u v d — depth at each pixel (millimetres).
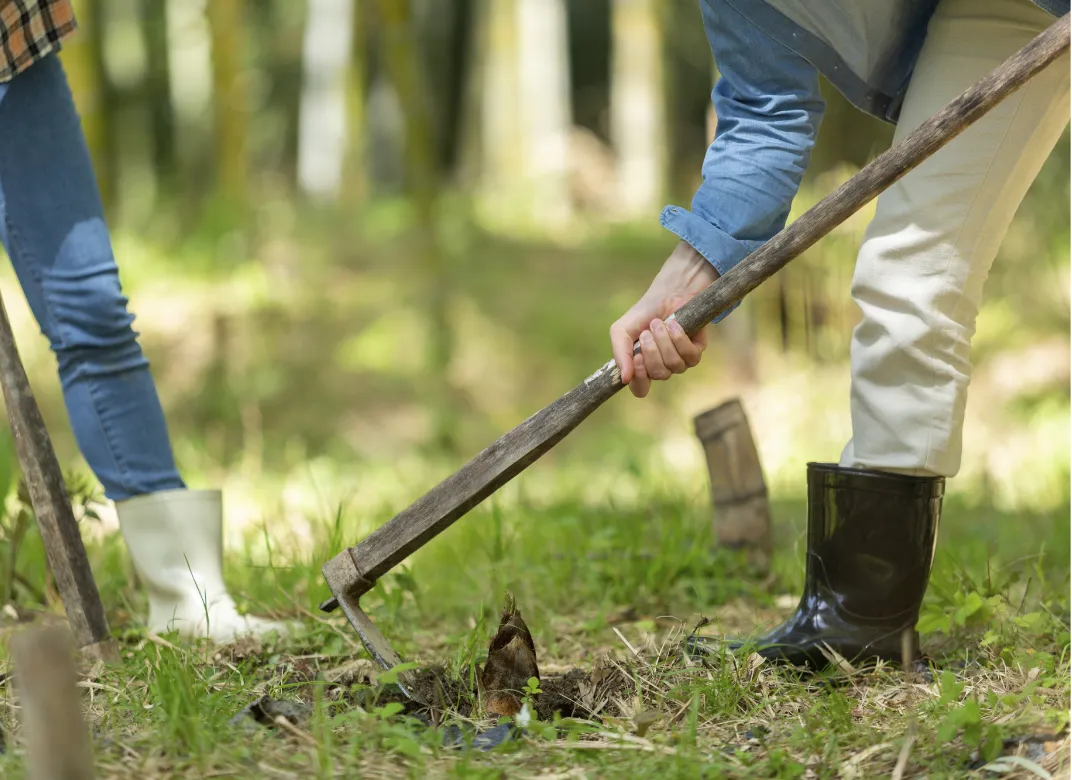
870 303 3670
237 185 17609
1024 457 10047
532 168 25734
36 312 4488
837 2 3588
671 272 3658
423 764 2930
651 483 9570
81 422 4512
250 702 3449
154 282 16469
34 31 4250
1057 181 11422
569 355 16625
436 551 6234
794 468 10047
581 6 35156
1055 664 3549
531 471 12133
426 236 15430
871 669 3721
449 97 33562
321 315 16312
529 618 4809
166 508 4488
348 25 23250
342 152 23594
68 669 2264
